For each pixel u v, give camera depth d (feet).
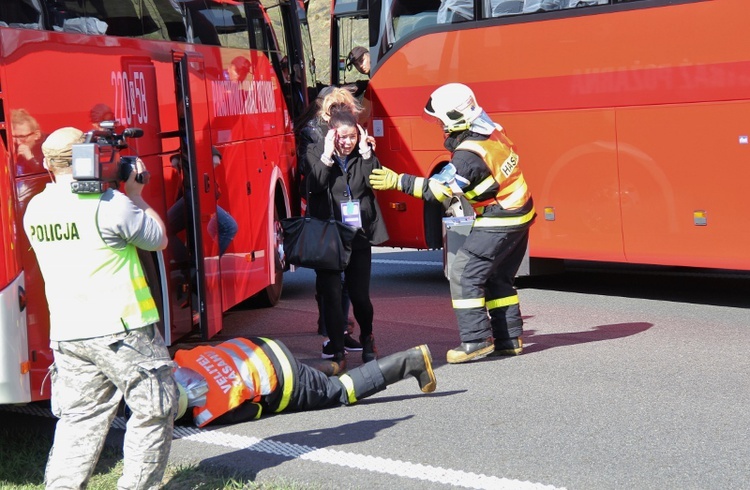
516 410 22.25
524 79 34.86
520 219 25.94
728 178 30.66
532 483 17.79
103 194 15.90
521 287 38.34
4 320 18.45
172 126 26.07
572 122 33.91
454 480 18.07
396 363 22.59
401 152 38.63
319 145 24.84
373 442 20.35
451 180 24.91
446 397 23.49
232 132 29.73
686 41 31.07
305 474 18.58
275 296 36.14
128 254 16.06
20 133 19.04
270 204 33.32
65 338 15.93
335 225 24.70
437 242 38.78
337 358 25.84
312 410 22.80
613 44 32.65
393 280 41.32
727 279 38.04
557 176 34.50
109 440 21.31
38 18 19.86
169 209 25.41
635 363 25.94
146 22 24.84
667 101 31.63
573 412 21.95
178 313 25.62
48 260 15.97
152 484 16.30
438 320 32.71
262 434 21.15
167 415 16.15
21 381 18.72
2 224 18.47
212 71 28.40
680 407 22.04
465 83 36.40
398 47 38.29
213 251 26.84
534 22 34.45
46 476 16.37
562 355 27.09
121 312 15.85
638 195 32.65
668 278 38.96
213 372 21.72
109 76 22.47
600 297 35.55
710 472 18.12
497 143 25.49
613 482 17.76
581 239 34.19
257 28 33.47
